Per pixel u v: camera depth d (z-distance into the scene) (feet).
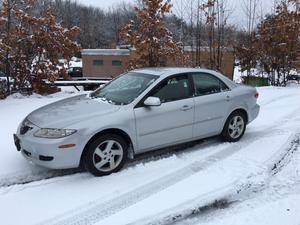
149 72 19.86
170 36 50.44
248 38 64.44
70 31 44.39
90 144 16.28
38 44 42.27
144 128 17.69
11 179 16.60
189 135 19.57
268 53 61.00
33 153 16.15
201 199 14.74
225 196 14.99
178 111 18.74
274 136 23.13
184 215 13.56
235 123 21.86
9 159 18.88
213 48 58.39
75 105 18.16
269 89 47.83
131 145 17.53
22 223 13.05
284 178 16.66
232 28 65.10
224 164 18.30
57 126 15.93
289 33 58.80
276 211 13.73
